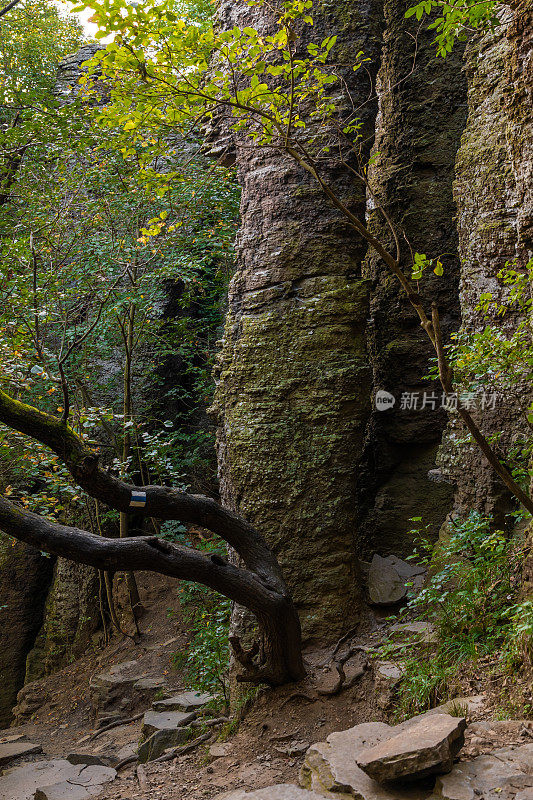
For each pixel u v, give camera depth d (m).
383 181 9.24
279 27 7.24
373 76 7.26
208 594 9.85
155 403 13.13
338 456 6.96
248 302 7.41
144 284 11.41
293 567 6.92
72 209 11.01
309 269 7.19
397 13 9.18
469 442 6.76
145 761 7.14
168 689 9.57
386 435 9.05
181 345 12.74
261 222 7.40
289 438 7.07
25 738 10.16
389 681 5.42
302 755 5.52
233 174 10.35
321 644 6.76
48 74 11.51
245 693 6.63
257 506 7.07
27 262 8.69
